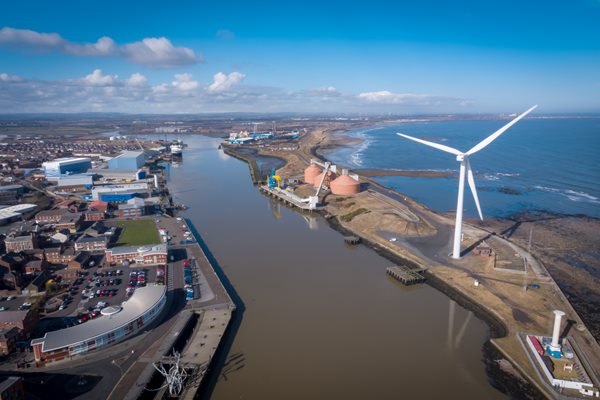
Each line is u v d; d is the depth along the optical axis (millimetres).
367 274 128500
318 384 77000
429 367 82375
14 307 102750
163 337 89875
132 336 90062
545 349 86000
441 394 74688
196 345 87188
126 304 96312
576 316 100375
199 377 77438
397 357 85500
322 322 99188
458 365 83062
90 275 121875
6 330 85438
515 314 101750
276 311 104375
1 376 76500
